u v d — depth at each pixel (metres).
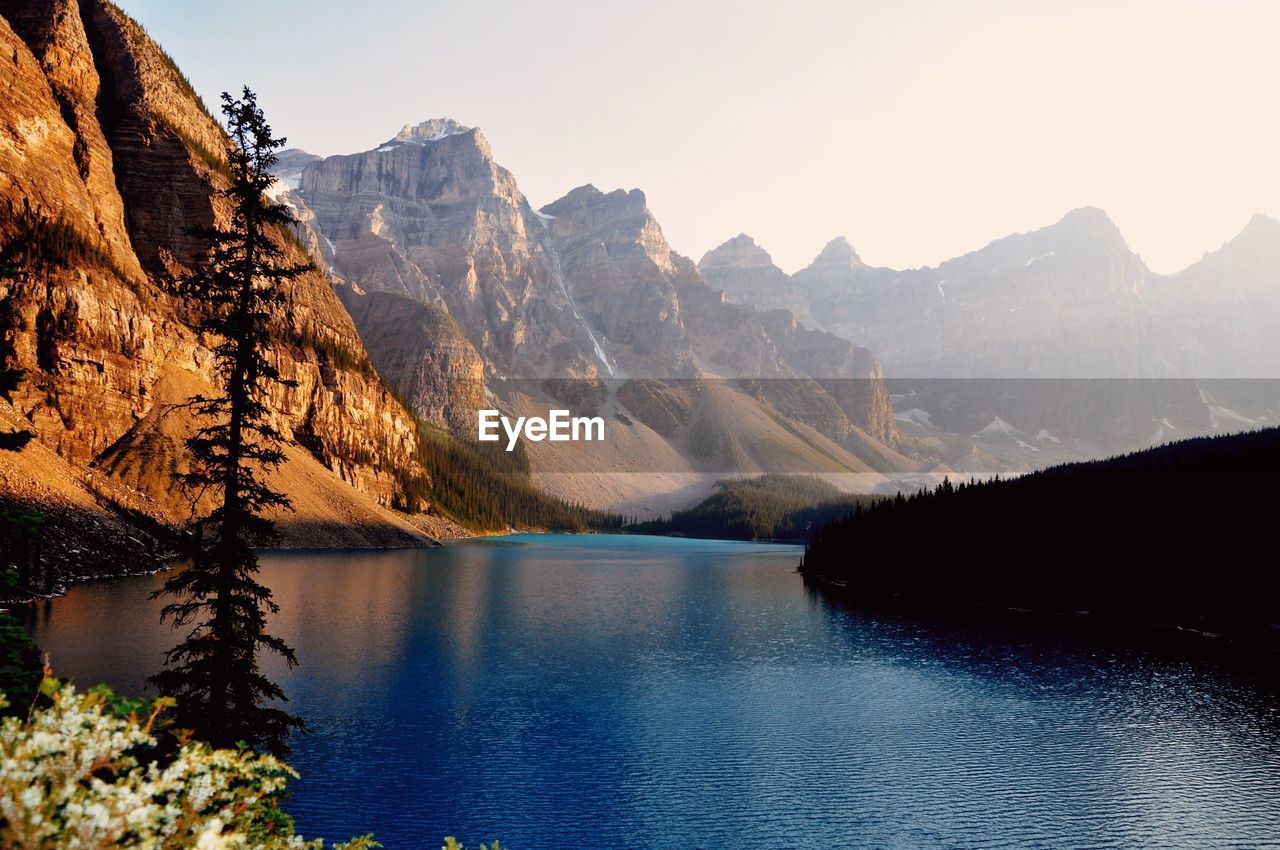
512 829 38.31
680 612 112.00
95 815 8.98
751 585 153.25
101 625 68.19
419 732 51.53
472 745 49.50
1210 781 47.66
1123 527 127.62
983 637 99.56
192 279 32.72
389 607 98.69
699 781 45.38
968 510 153.00
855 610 121.38
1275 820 42.00
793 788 44.81
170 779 10.30
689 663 76.69
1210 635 102.69
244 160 33.22
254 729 31.67
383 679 64.06
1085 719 61.03
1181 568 114.56
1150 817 42.16
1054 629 107.56
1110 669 81.75
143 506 117.75
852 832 39.38
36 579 79.88
